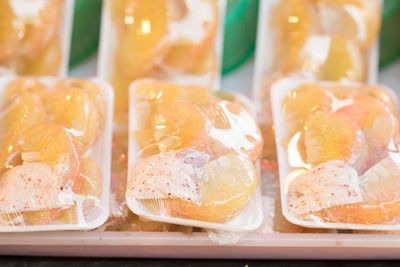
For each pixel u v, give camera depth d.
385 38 0.86
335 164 0.70
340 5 0.82
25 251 0.70
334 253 0.71
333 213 0.69
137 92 0.75
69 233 0.69
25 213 0.67
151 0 0.80
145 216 0.68
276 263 0.72
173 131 0.72
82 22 0.85
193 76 0.81
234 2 0.86
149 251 0.70
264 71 0.83
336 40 0.81
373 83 0.82
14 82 0.75
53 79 0.76
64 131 0.70
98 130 0.73
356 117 0.73
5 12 0.79
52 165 0.69
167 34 0.79
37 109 0.72
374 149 0.72
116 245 0.69
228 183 0.69
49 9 0.81
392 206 0.69
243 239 0.69
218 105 0.74
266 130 0.77
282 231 0.71
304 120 0.74
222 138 0.72
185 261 0.72
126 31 0.81
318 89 0.76
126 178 0.73
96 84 0.76
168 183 0.68
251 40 0.86
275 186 0.74
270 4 0.85
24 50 0.80
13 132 0.71
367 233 0.70
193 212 0.68
